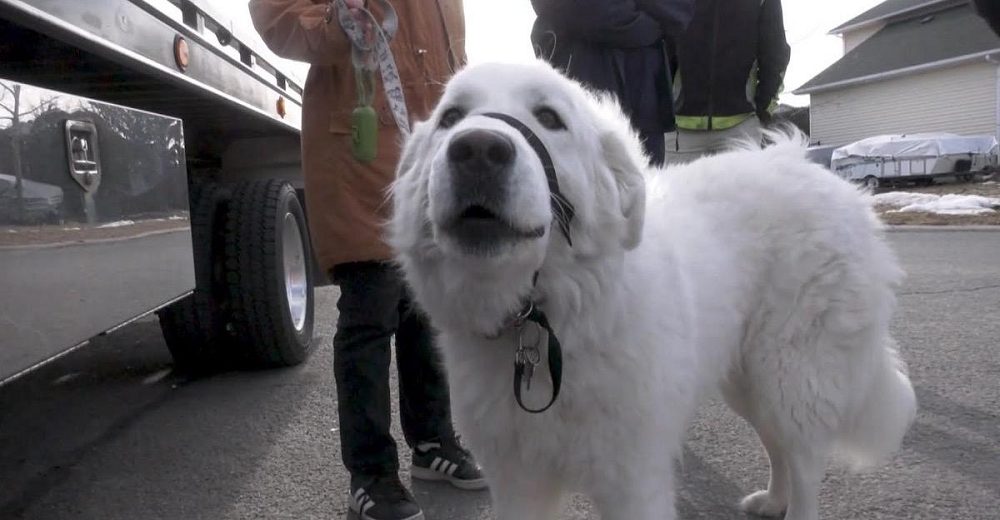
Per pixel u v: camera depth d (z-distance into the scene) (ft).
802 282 8.67
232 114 14.23
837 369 8.82
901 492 9.71
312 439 12.12
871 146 76.18
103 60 9.43
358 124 8.59
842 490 9.90
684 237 8.16
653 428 6.83
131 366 16.90
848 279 8.77
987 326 17.44
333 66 8.93
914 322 18.15
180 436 12.49
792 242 8.71
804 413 8.77
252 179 17.56
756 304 8.81
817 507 9.05
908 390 9.72
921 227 39.83
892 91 98.63
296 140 17.63
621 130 7.35
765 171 9.12
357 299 9.08
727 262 8.41
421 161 7.12
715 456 11.19
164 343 18.86
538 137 6.37
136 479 10.91
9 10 7.01
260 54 14.53
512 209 5.82
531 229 5.92
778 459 9.52
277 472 10.96
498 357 6.79
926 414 12.11
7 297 6.93
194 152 16.85
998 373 13.96
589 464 6.84
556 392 6.37
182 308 14.87
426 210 6.64
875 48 105.50
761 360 8.84
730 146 13.14
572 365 6.57
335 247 8.89
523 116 6.50
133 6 9.47
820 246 8.69
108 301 8.91
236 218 14.83
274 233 14.88
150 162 10.19
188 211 11.58
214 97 12.37
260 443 12.05
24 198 7.23
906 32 104.12
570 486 7.14
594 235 6.63
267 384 15.08
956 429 11.50
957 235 35.99
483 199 5.82
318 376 15.48
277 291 14.99
